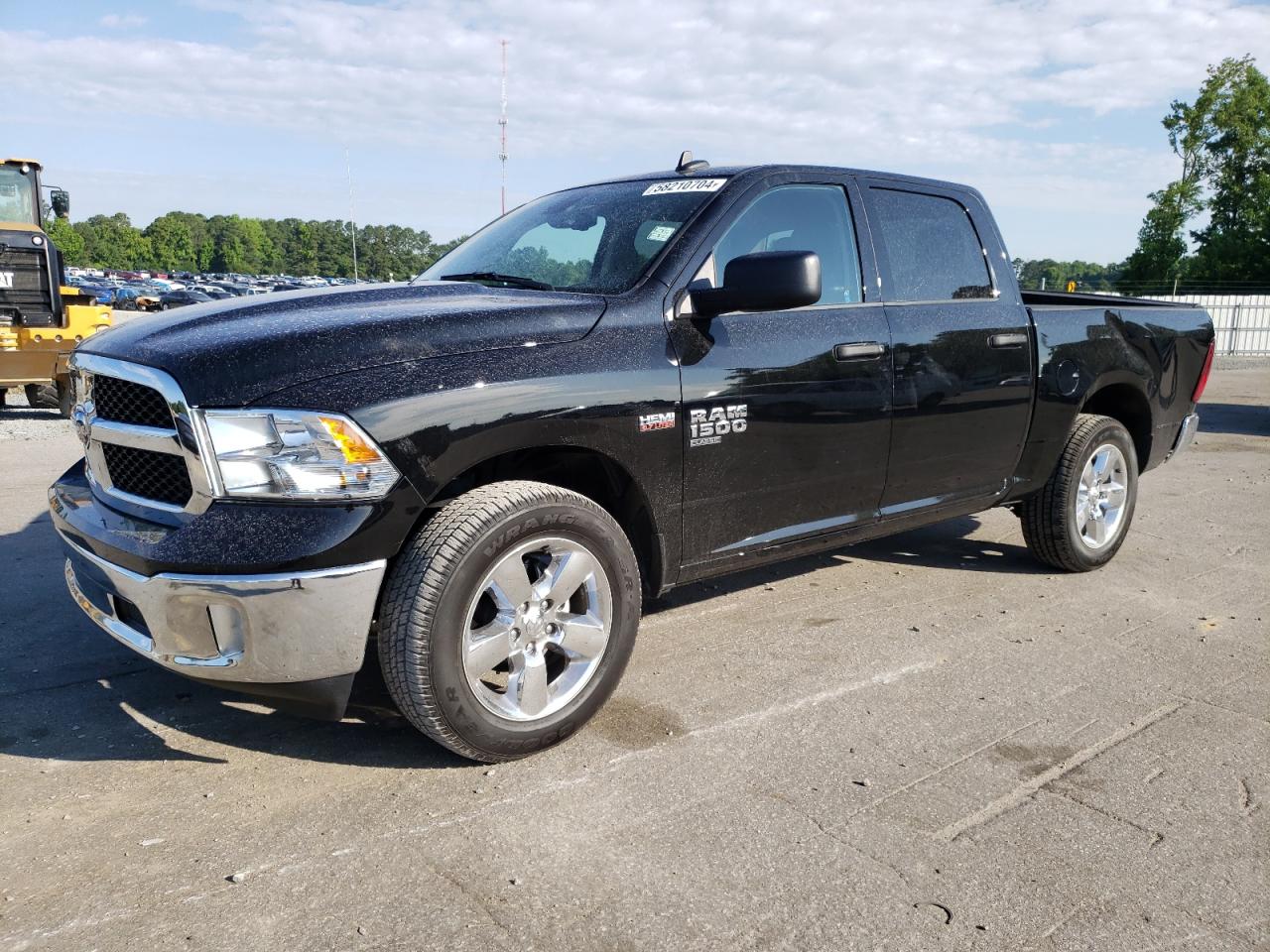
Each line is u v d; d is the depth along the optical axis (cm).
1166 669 376
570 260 362
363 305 302
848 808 270
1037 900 229
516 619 287
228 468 256
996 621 430
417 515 268
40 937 213
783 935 216
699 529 341
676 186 377
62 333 1116
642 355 315
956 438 421
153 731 313
